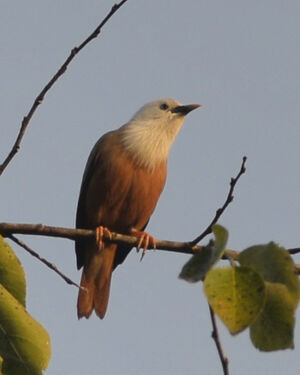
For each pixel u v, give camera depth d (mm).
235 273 5496
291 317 5688
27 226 10594
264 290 5438
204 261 5559
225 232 5582
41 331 6895
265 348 5711
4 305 6863
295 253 9219
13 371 6879
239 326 5359
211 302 5414
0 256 7059
